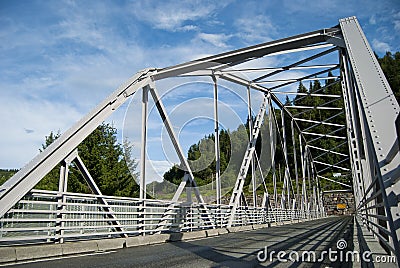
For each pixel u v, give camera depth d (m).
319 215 49.62
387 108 6.26
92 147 21.33
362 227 14.92
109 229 10.66
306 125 65.44
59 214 8.72
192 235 14.35
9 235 8.70
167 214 13.32
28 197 8.29
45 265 6.52
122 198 11.30
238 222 19.91
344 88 23.39
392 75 53.56
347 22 13.09
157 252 8.83
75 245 8.71
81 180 20.50
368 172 9.50
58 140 9.70
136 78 14.02
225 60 15.85
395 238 3.25
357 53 10.56
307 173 47.62
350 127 19.62
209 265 6.39
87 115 11.01
